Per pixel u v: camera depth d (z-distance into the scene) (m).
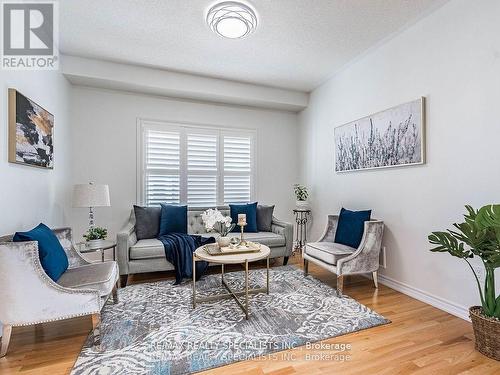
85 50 3.07
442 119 2.31
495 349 1.63
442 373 1.53
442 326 2.04
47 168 2.70
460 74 2.16
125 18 2.47
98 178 3.66
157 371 1.54
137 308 2.33
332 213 3.83
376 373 1.54
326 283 2.94
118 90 3.72
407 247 2.64
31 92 2.41
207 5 2.29
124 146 3.77
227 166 4.35
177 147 4.04
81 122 3.57
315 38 2.81
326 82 3.94
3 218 1.94
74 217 3.56
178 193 4.06
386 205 2.89
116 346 1.78
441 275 2.32
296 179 4.76
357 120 3.29
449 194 2.25
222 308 2.33
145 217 3.42
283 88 4.23
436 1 2.26
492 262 1.64
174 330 1.98
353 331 1.97
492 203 1.96
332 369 1.57
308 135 4.45
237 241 2.76
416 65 2.54
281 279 3.06
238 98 4.03
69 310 1.72
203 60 3.32
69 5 2.28
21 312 1.64
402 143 2.66
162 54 3.16
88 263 2.40
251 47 3.00
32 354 1.70
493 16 1.95
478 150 2.04
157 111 3.93
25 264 1.63
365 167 3.17
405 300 2.51
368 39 2.83
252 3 2.25
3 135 1.96
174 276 3.19
